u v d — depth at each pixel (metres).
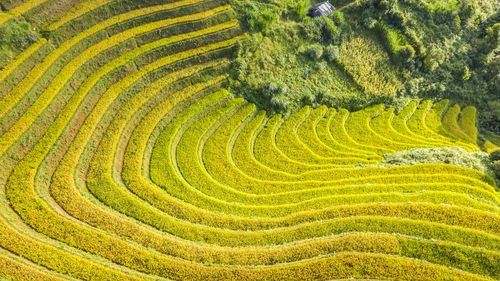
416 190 34.25
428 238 28.67
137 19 43.72
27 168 29.44
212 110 42.38
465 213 30.81
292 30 50.28
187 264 25.86
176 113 40.59
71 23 39.62
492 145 48.72
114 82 39.25
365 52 52.56
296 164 38.78
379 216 30.83
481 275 26.27
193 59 44.06
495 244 28.28
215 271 25.58
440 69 55.16
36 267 23.34
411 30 55.25
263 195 34.16
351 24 54.75
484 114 53.78
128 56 40.91
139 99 39.16
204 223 30.05
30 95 33.44
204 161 37.41
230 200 33.25
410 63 53.06
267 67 47.28
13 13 36.62
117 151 34.56
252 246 28.22
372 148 42.53
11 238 24.33
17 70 34.28
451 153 39.56
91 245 25.70
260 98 45.44
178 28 45.09
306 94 47.22
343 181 35.84
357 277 25.61
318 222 30.28
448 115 52.03
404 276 25.66
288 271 25.75
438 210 31.06
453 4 59.12
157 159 35.50
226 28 46.84
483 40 59.00
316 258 26.92
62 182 29.69
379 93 50.25
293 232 29.31
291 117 45.31
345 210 31.34
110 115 36.78
